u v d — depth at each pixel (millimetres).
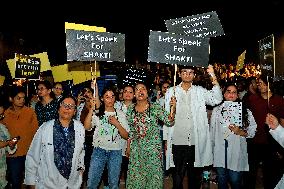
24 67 8266
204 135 5863
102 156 5707
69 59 5602
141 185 5102
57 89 7852
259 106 6215
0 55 16234
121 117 5793
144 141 5094
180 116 5855
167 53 5598
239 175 5754
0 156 5152
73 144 4203
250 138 6316
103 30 6234
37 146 4180
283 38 21641
